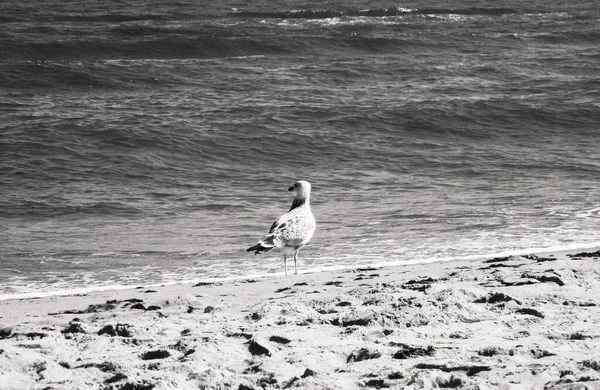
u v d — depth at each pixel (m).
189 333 6.10
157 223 15.67
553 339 5.30
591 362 4.58
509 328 5.72
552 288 7.25
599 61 42.97
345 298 7.20
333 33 49.59
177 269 12.19
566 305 6.52
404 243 13.48
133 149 23.14
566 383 4.14
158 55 42.75
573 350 4.95
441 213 15.94
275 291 8.77
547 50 47.78
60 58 41.22
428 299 6.71
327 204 17.12
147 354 5.41
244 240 14.20
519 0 76.88
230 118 27.25
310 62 41.16
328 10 63.38
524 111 29.44
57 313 8.29
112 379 4.70
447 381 4.41
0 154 21.66
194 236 14.53
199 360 5.14
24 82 33.00
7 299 10.31
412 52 45.91
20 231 15.02
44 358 5.31
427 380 4.38
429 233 14.19
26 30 48.22
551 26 57.97
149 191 18.86
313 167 22.09
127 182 19.80
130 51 42.41
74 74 33.97
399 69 39.31
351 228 14.70
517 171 21.14
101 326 6.70
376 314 6.16
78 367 5.14
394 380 4.43
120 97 31.45
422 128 27.58
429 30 53.03
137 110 28.44
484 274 8.56
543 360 4.71
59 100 30.53
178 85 34.25
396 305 6.56
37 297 10.41
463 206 16.67
